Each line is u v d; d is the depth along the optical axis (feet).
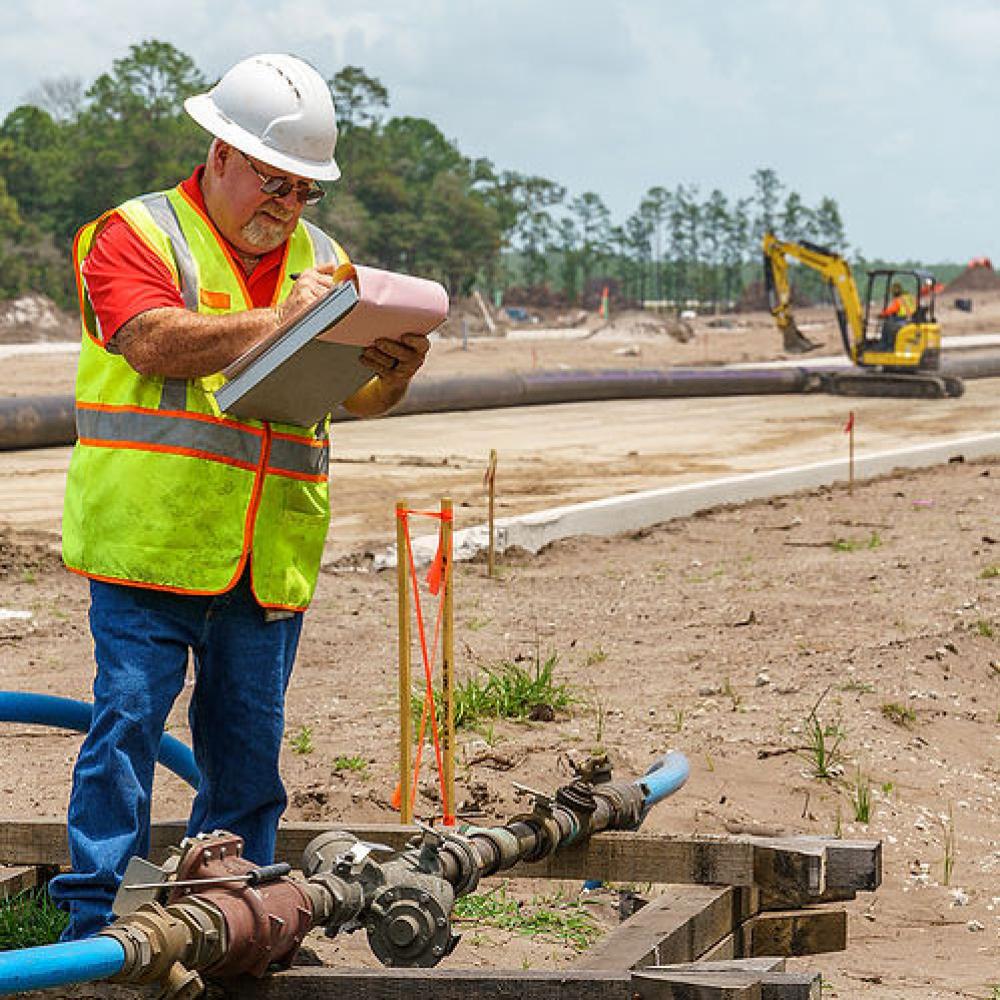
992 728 34.50
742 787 28.58
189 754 19.90
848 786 29.27
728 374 140.56
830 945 19.63
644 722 32.50
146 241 15.89
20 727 31.01
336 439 100.94
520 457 92.02
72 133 491.72
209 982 14.60
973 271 486.79
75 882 15.83
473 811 26.20
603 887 22.47
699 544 60.34
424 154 592.19
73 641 39.99
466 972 14.65
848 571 51.80
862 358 140.87
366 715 31.89
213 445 16.12
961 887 25.53
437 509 68.69
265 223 16.42
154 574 15.97
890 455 84.07
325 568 51.55
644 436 105.70
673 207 617.21
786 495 74.38
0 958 12.52
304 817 25.43
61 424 93.50
